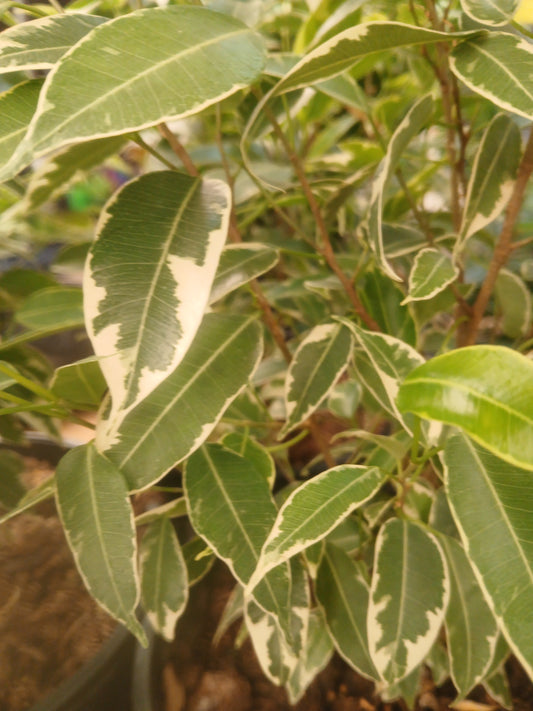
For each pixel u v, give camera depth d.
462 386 0.11
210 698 0.28
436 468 0.21
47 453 0.34
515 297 0.26
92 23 0.14
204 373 0.17
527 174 0.18
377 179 0.18
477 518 0.14
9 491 0.25
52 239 0.31
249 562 0.17
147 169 0.29
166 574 0.22
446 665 0.24
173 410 0.16
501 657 0.20
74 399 0.18
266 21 0.29
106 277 0.14
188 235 0.14
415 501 0.23
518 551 0.13
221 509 0.18
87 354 0.48
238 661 0.30
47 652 0.25
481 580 0.13
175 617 0.22
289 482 0.34
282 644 0.20
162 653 0.26
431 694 0.28
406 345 0.18
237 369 0.17
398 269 0.31
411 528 0.18
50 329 0.17
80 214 0.31
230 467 0.18
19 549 0.29
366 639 0.21
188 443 0.16
